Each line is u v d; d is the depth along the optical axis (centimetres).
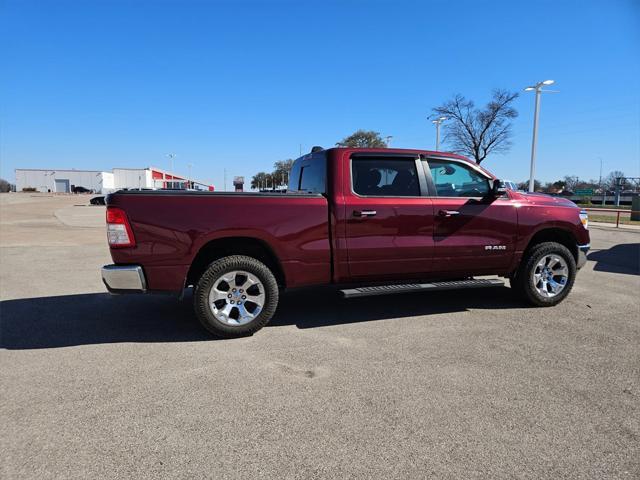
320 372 364
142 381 348
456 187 523
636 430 278
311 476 234
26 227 1823
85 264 914
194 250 429
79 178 9762
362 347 420
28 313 542
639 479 232
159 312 546
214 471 238
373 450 256
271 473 236
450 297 616
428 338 444
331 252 465
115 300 609
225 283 443
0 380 350
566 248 564
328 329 475
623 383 343
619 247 1216
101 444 263
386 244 480
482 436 271
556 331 465
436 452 254
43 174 9562
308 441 266
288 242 451
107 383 345
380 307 564
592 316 521
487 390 331
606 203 7781
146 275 422
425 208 492
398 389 333
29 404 311
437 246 498
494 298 610
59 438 269
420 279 517
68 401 315
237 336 447
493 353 404
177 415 296
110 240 418
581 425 283
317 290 663
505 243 529
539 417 293
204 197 430
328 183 471
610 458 249
